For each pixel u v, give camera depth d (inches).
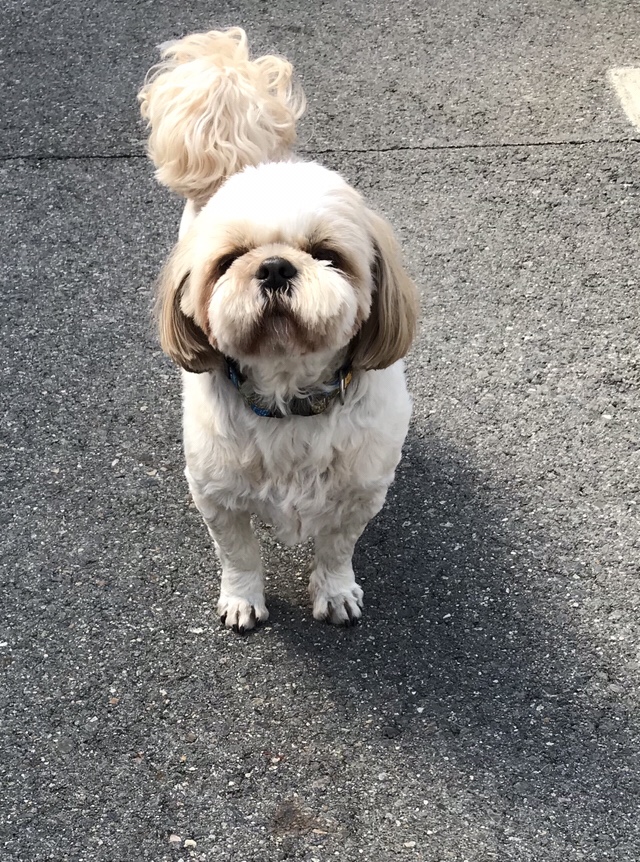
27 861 37.4
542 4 81.2
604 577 45.6
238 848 37.6
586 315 56.6
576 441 50.8
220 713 41.5
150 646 43.8
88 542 47.6
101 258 61.4
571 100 70.3
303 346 35.7
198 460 40.3
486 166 65.5
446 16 80.2
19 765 40.0
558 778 39.3
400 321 38.1
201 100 42.8
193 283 37.0
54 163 67.9
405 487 49.3
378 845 37.6
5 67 76.9
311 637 44.1
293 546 47.9
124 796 39.1
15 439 51.9
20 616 44.8
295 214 35.1
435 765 39.8
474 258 59.8
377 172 65.2
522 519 47.9
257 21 80.6
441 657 43.2
